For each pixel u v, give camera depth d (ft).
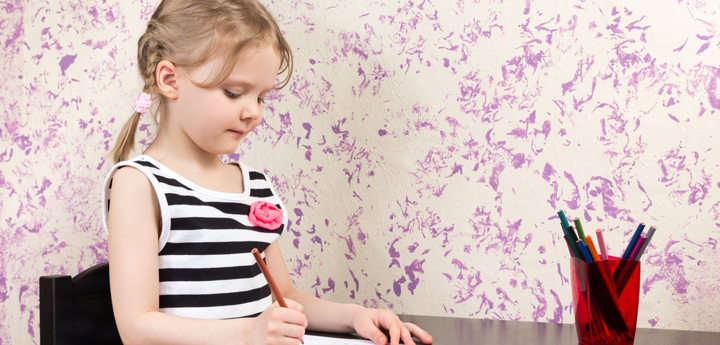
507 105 2.81
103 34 3.72
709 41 2.45
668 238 2.52
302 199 3.28
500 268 2.82
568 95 2.69
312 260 3.25
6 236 3.88
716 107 2.45
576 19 2.67
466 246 2.89
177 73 2.23
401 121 3.04
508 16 2.80
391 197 3.06
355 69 3.15
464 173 2.90
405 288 3.02
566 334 2.41
